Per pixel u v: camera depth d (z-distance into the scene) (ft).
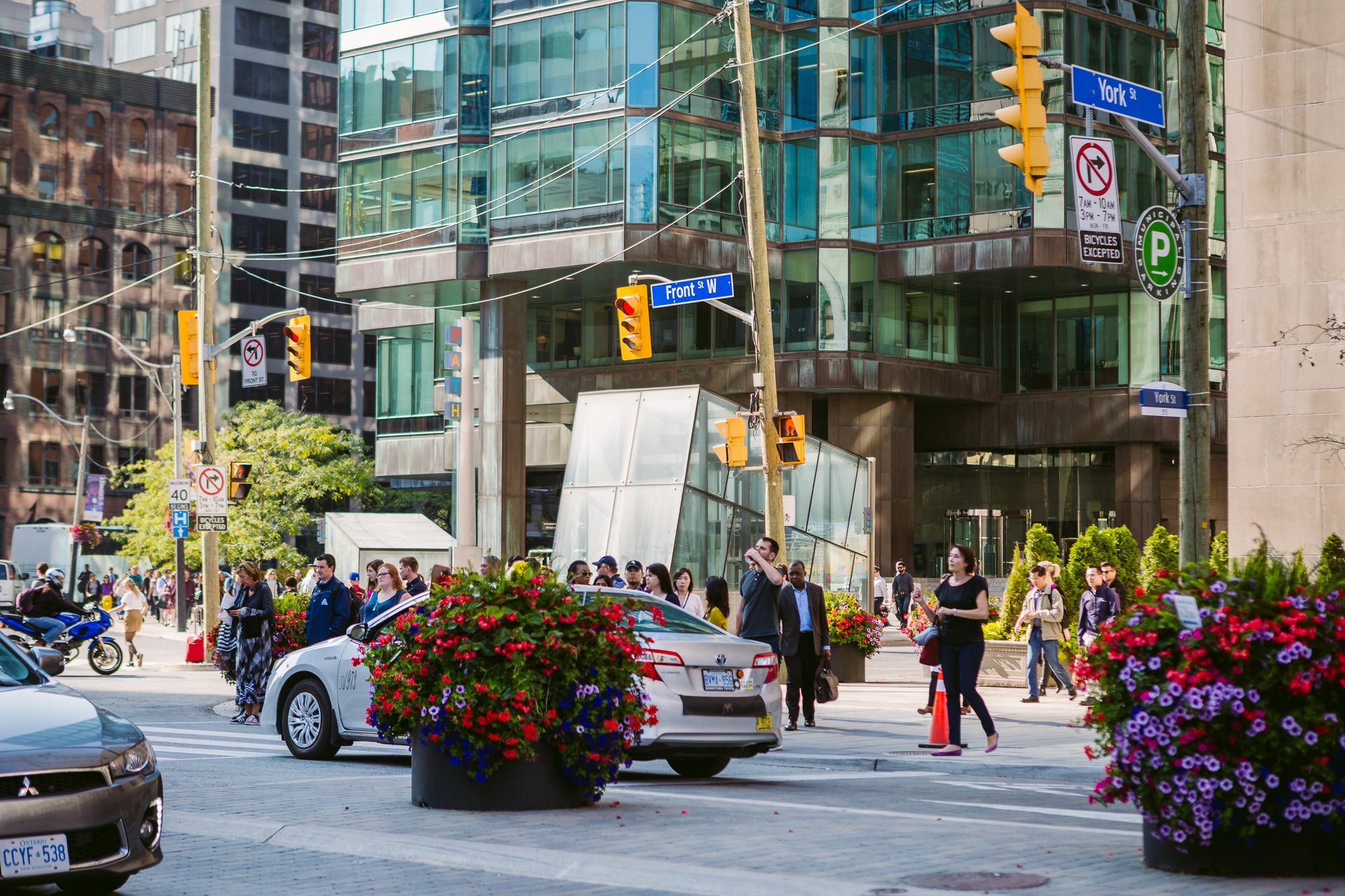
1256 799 26.66
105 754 26.30
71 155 317.42
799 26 177.68
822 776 47.85
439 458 210.59
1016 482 198.08
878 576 158.30
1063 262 170.19
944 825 34.96
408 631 37.60
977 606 51.70
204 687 90.99
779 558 80.48
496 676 36.47
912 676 96.84
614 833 33.35
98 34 377.09
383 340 219.00
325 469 232.32
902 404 184.55
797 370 176.96
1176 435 185.16
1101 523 192.95
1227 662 27.12
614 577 65.21
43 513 308.60
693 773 48.42
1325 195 75.00
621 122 163.73
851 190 178.19
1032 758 50.42
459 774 37.32
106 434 317.63
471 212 174.09
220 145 351.25
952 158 175.83
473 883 29.04
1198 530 51.21
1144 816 28.35
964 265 174.50
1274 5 77.00
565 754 37.37
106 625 101.45
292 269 359.66
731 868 28.68
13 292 307.78
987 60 173.88
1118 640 28.35
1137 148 177.99
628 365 189.78
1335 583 27.84
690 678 44.21
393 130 179.52
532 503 213.25
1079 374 190.39
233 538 216.74
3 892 28.37
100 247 320.91
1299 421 75.31
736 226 171.63
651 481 125.08
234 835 34.83
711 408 127.65
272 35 361.51
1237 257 77.66
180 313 104.78
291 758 53.31
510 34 172.35
